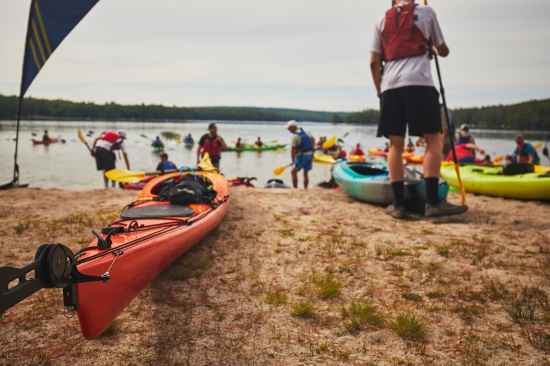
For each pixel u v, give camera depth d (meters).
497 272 4.09
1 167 19.97
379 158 29.86
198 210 4.82
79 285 2.38
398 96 5.93
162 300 3.51
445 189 6.75
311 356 2.77
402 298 3.59
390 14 5.89
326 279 3.92
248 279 3.97
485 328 3.10
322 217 6.33
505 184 7.88
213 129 11.33
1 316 3.17
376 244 4.95
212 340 2.94
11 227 5.48
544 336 2.96
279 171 11.62
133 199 7.76
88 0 7.10
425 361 2.71
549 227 5.62
